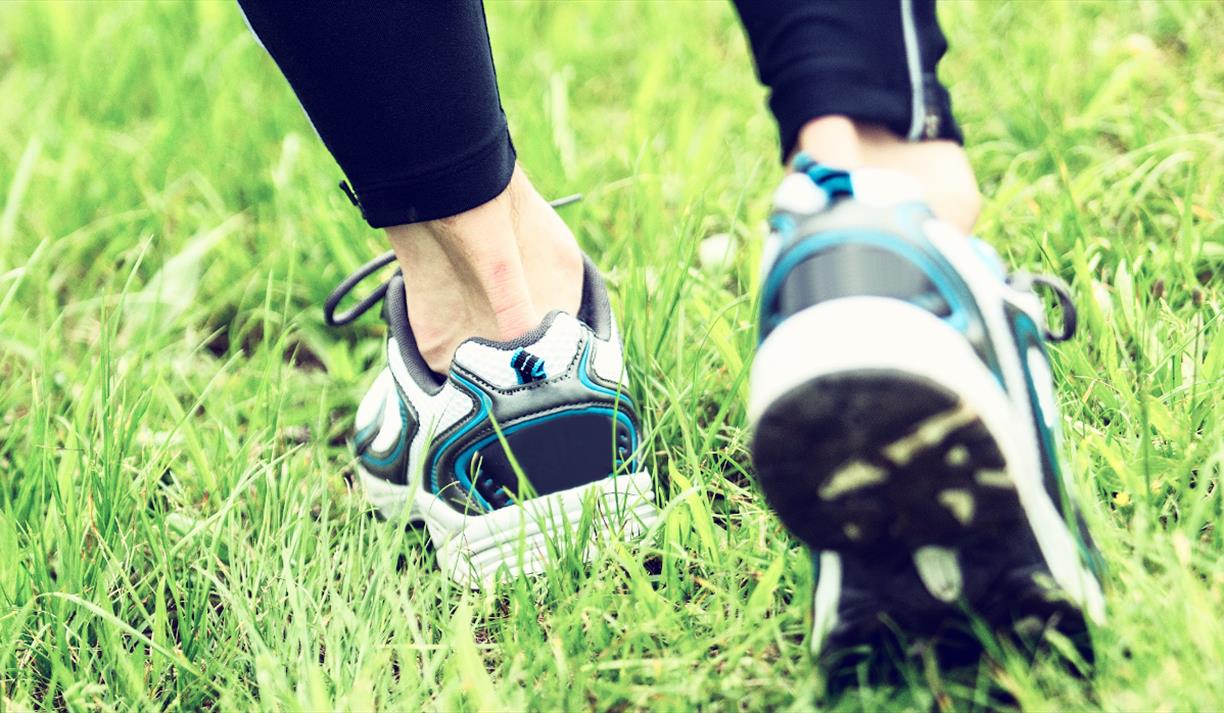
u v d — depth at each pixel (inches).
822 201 37.2
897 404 31.4
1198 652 37.1
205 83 94.5
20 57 110.5
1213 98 78.0
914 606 36.1
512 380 48.6
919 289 34.2
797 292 34.8
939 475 32.6
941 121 44.6
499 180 47.3
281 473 53.8
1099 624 36.9
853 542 34.4
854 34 42.3
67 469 51.3
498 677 43.8
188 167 85.6
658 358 59.7
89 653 46.8
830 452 32.5
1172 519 46.1
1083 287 57.5
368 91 42.4
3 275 67.6
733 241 67.7
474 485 49.8
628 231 71.4
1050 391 41.4
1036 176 74.9
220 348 73.2
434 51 42.1
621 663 41.0
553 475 49.9
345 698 41.3
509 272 48.8
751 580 46.0
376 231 75.5
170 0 105.0
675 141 83.7
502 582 48.0
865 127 45.3
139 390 60.2
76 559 48.3
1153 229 67.7
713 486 51.8
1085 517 41.3
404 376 51.3
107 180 83.2
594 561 47.4
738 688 40.2
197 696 44.8
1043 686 37.4
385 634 45.6
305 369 70.8
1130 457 47.1
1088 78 83.7
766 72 43.9
